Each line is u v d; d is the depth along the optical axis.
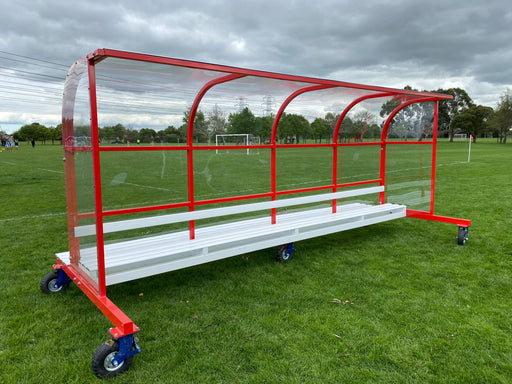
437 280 3.98
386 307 3.35
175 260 3.51
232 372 2.45
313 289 3.77
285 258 4.64
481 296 3.58
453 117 68.69
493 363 2.53
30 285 3.92
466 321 3.09
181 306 3.42
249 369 2.48
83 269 3.15
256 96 4.59
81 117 2.83
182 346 2.76
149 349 2.72
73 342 2.83
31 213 7.63
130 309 3.37
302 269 4.36
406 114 5.90
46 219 7.08
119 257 3.38
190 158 4.12
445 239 5.59
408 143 5.94
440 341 2.78
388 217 5.55
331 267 4.41
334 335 2.88
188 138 4.09
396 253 4.93
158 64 2.84
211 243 3.82
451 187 10.59
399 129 6.05
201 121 5.21
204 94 3.92
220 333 2.93
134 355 2.64
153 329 3.00
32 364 2.56
